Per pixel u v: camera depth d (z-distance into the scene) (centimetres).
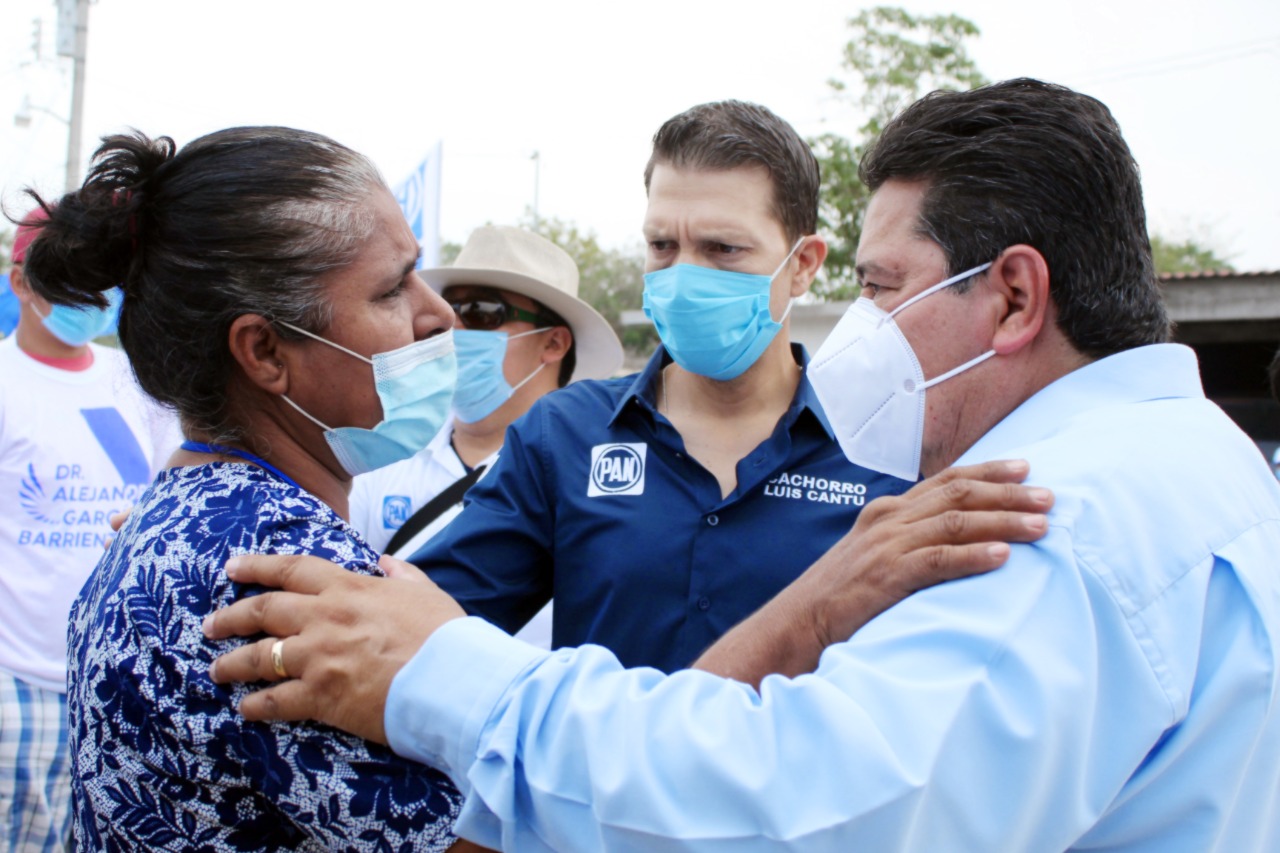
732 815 95
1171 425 113
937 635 98
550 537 198
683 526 189
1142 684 97
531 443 200
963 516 104
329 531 121
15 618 301
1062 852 97
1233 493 109
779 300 204
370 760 107
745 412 202
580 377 349
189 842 108
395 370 133
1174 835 101
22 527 305
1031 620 97
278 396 131
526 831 106
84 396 322
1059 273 122
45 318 295
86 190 122
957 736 93
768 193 198
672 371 212
